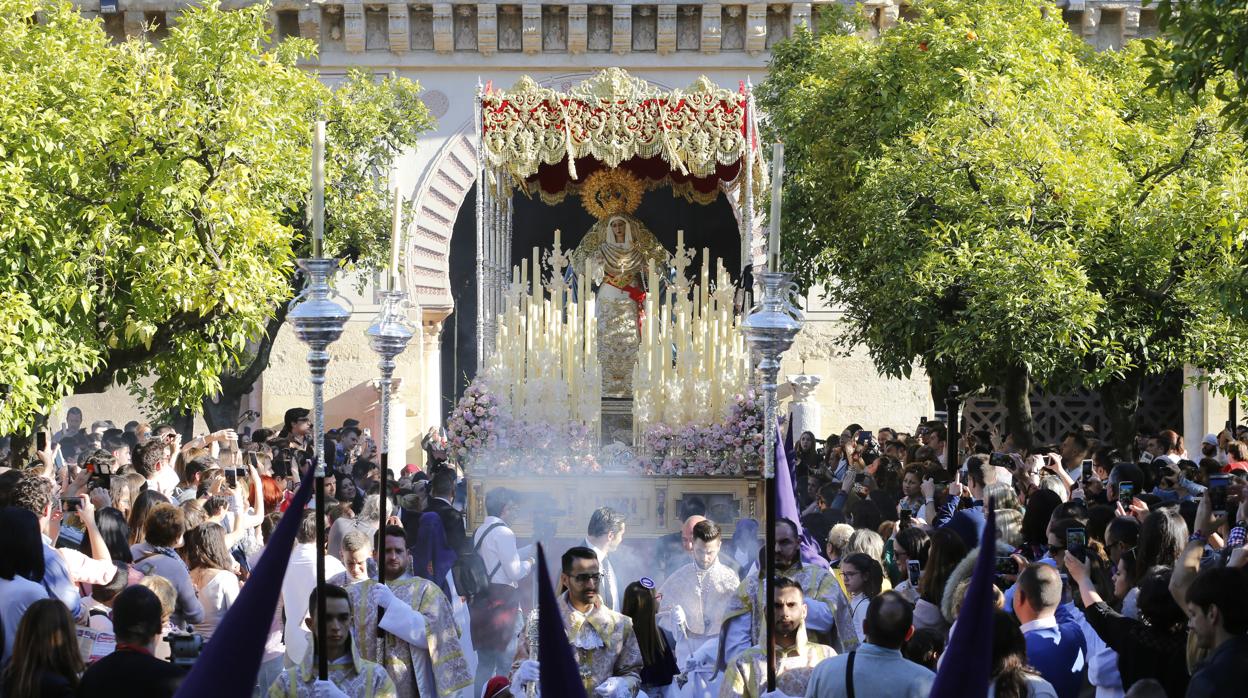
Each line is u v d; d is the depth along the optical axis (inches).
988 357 653.9
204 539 357.1
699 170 634.2
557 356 611.5
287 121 709.3
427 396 1016.2
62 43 643.5
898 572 398.3
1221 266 630.5
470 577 451.5
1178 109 702.5
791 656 292.4
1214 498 379.9
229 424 841.5
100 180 637.9
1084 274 639.8
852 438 754.8
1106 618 287.9
